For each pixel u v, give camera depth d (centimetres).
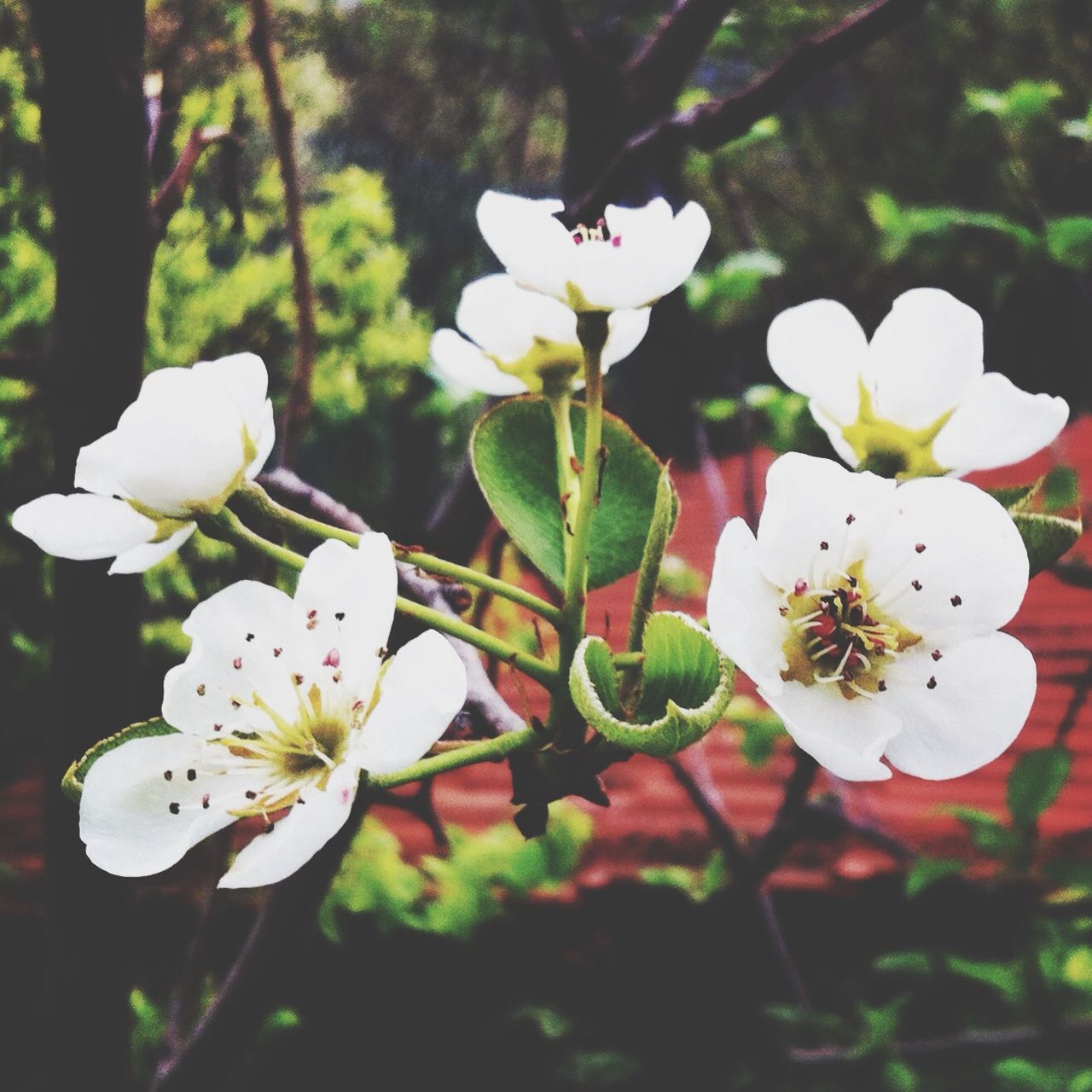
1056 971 31
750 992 36
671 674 12
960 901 40
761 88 18
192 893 40
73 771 13
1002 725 13
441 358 16
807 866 44
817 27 33
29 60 38
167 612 47
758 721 34
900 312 15
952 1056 33
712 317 34
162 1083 18
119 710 18
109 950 19
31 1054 38
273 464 29
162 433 13
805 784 31
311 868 17
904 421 15
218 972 39
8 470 43
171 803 13
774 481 13
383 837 37
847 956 42
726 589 13
